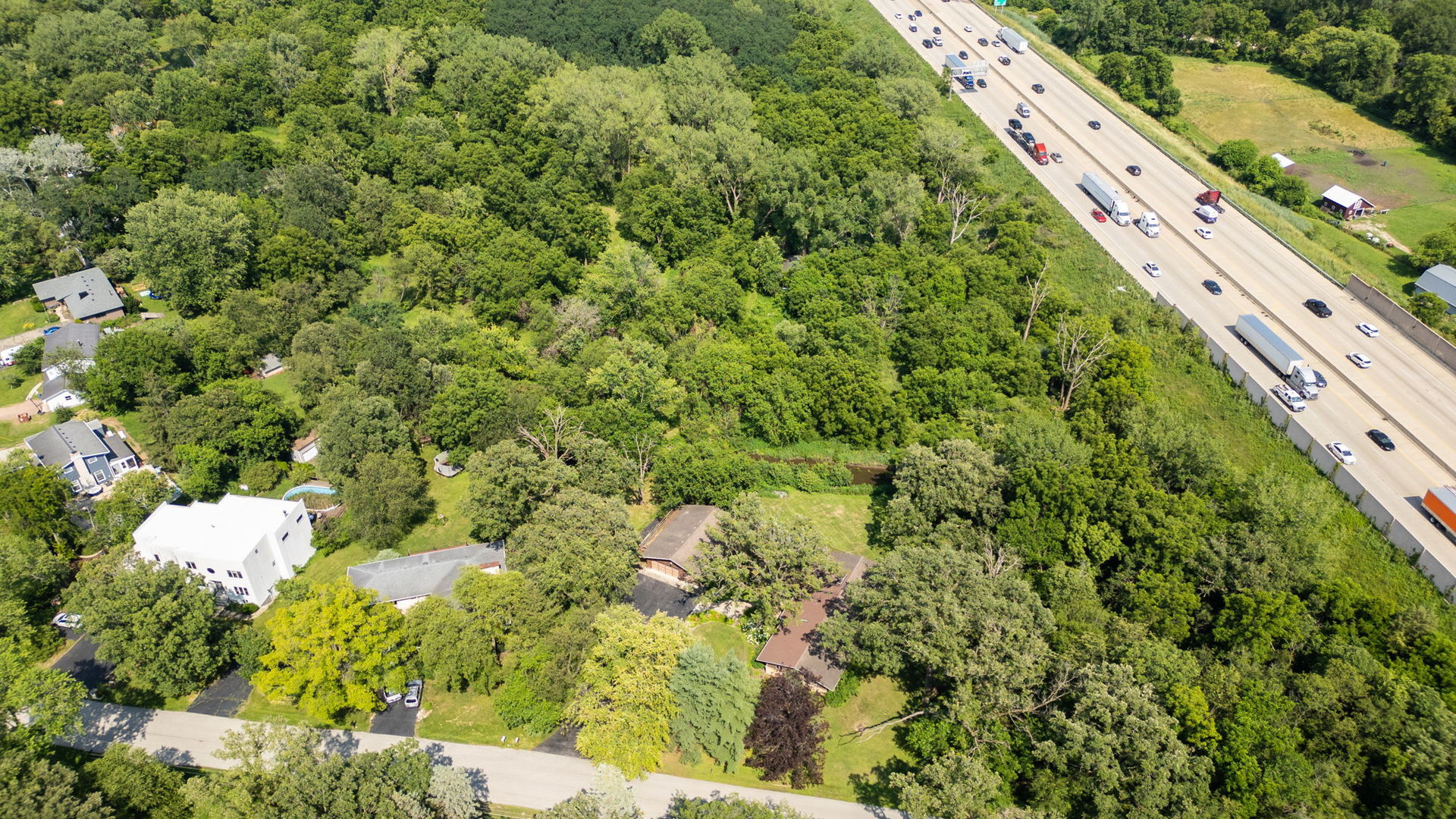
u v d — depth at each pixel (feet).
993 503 364.38
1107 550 341.82
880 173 568.82
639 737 288.92
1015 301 503.20
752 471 406.62
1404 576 360.07
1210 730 280.10
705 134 586.86
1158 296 513.04
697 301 493.77
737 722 297.74
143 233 497.87
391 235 560.61
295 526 372.38
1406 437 413.18
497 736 311.27
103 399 441.68
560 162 609.83
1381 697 291.99
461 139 641.81
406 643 323.57
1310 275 528.63
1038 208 581.94
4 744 274.98
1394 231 617.21
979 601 310.04
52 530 368.48
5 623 320.70
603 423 414.00
